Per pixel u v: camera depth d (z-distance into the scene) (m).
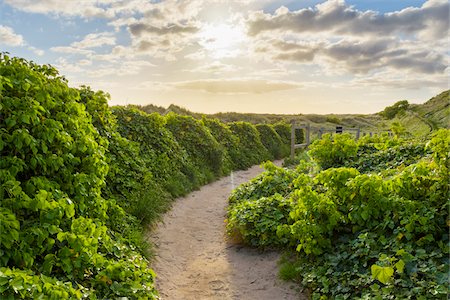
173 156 10.48
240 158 15.55
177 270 5.70
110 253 4.46
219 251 6.42
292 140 16.28
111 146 7.39
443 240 4.17
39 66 5.11
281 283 5.00
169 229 7.17
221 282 5.31
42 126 4.17
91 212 4.71
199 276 5.54
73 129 4.76
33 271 3.42
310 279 4.58
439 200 4.57
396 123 12.61
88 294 3.50
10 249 3.33
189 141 12.57
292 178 8.62
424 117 27.52
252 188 8.75
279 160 19.47
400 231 4.37
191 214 8.33
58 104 4.61
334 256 4.73
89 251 3.88
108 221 5.48
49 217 3.68
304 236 4.92
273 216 6.44
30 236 3.49
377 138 9.11
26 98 4.09
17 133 3.83
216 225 7.75
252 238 6.30
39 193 3.78
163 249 6.27
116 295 3.86
